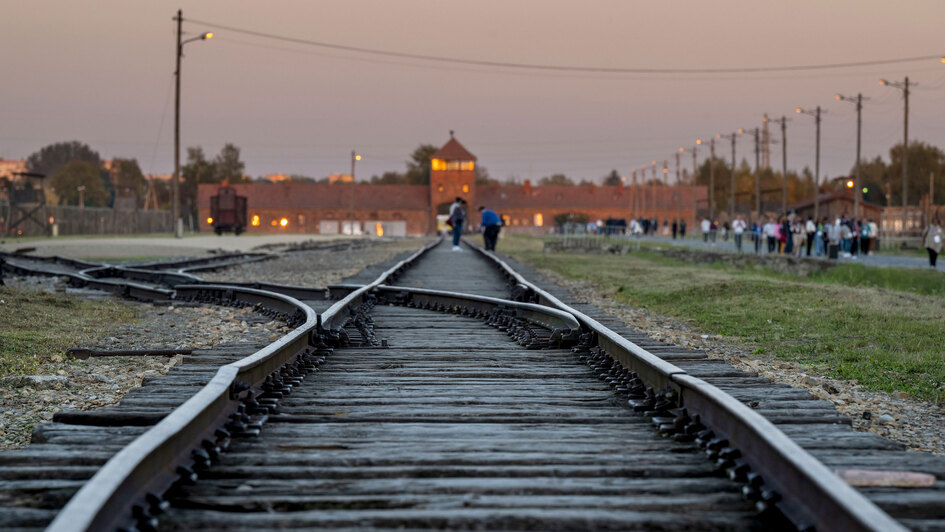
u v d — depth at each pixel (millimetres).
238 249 96438
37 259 69312
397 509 9383
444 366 19406
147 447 9180
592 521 8867
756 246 102312
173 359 22891
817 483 8055
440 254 86062
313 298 39562
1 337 24625
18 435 14953
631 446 12023
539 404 15180
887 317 32156
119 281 48281
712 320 33750
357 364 19688
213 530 8695
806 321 32062
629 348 16906
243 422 12773
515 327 25234
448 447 11898
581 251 110625
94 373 20500
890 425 16375
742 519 8938
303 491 9906
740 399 14430
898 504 9023
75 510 7531
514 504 9430
